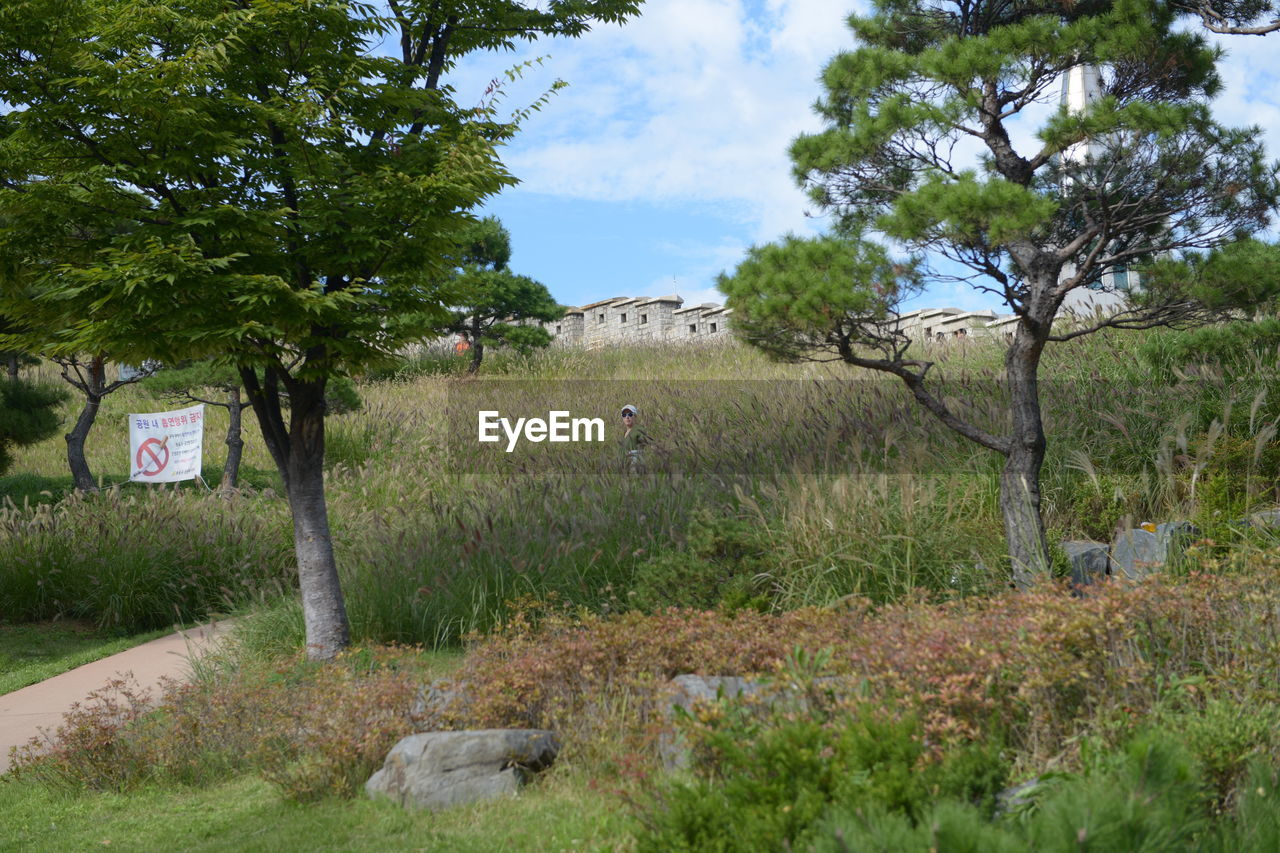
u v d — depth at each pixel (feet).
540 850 12.41
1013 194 20.89
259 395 26.91
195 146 24.27
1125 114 21.85
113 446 75.61
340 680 19.98
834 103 29.43
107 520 39.83
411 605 27.86
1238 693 12.28
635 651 17.81
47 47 23.15
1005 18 27.73
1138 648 13.61
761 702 13.42
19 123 24.38
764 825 9.66
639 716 16.20
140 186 24.66
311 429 26.96
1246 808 9.73
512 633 24.26
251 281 22.57
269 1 23.52
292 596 32.60
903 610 18.44
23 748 20.98
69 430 80.28
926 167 25.81
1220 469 26.30
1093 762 10.94
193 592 36.91
